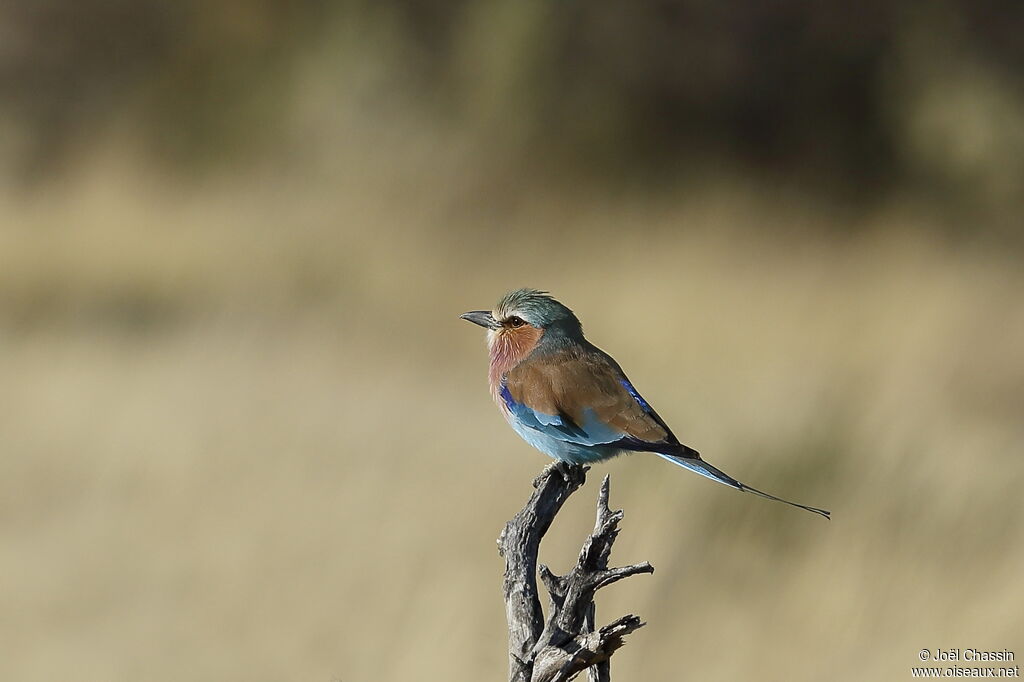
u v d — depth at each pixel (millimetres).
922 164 34938
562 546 10805
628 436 8172
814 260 24938
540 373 8406
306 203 26734
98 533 11492
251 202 26578
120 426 13414
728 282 22734
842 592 10016
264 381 15906
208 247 23062
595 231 26422
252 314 19875
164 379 15641
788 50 35906
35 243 22234
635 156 33656
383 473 12422
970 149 34531
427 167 30734
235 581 10508
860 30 35812
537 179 31047
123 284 21109
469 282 22688
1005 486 11484
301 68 33812
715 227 26438
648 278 22656
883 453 11969
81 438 13297
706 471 8008
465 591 10086
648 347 19453
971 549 10469
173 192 27406
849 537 10648
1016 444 14266
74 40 35125
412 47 34062
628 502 11219
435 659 9523
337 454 13008
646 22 35219
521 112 33312
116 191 26500
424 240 24891
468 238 25672
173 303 20719
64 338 18156
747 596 10250
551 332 8672
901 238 27719
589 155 33125
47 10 35406
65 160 31938
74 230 23047
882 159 35312
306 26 34188
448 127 32875
